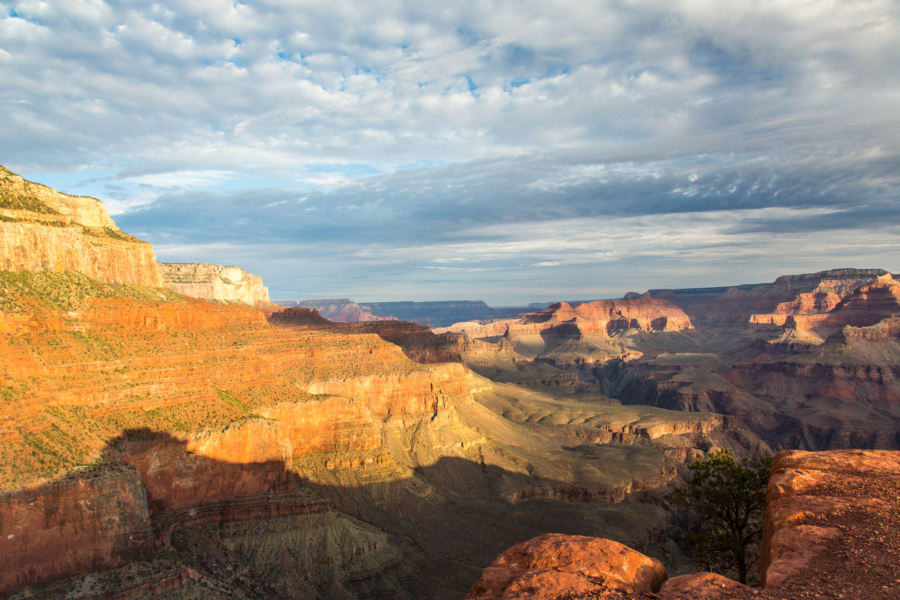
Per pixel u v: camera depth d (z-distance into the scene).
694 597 18.91
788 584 19.09
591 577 20.88
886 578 18.41
